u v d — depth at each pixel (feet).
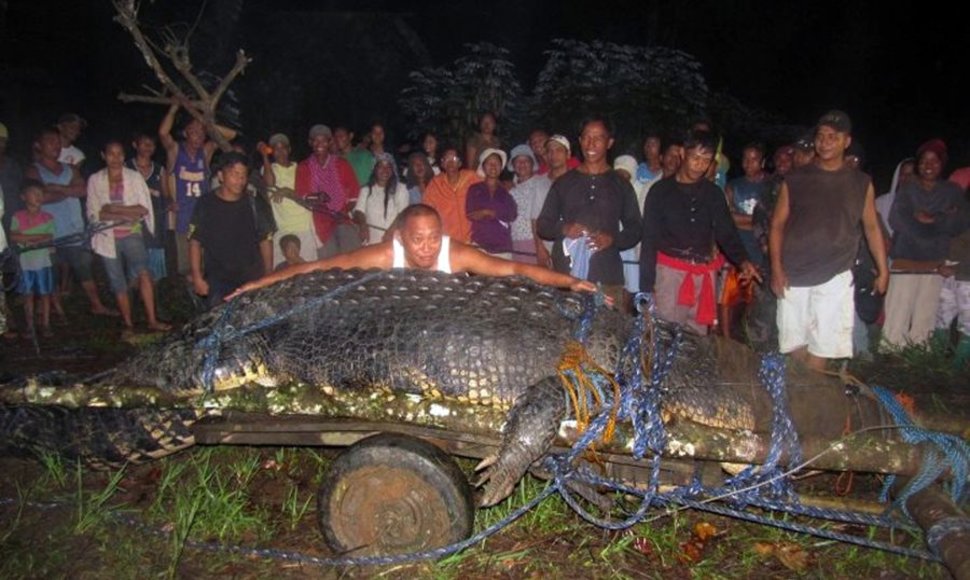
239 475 17.25
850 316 20.11
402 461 13.39
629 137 49.88
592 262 20.97
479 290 15.08
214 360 14.78
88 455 15.87
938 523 12.92
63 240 26.32
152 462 17.71
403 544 13.71
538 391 13.39
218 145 29.43
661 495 14.07
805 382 15.01
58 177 29.04
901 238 25.89
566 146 25.89
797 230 20.13
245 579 14.01
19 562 14.12
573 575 14.14
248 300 15.66
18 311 30.01
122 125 54.80
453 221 26.76
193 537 15.05
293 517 15.71
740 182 29.14
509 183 30.19
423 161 30.83
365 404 14.21
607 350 14.53
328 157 29.96
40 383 15.43
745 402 14.73
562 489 13.76
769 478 14.39
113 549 14.62
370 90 66.49
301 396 14.40
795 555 14.78
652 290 21.52
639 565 14.46
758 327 26.12
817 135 19.80
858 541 13.87
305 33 65.67
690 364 14.94
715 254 21.81
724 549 15.02
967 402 22.24
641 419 13.70
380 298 15.05
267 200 25.11
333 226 29.40
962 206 25.40
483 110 50.49
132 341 26.99
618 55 51.83
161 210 30.73
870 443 14.05
